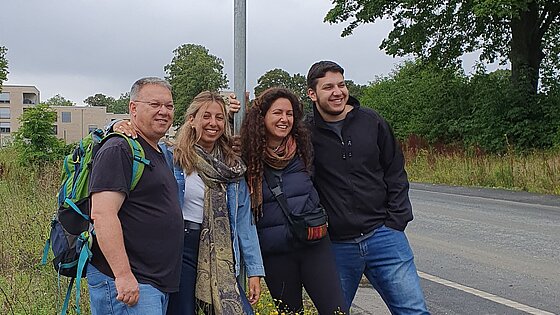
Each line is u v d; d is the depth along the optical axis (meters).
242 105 4.44
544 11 27.41
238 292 4.00
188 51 58.59
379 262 4.41
